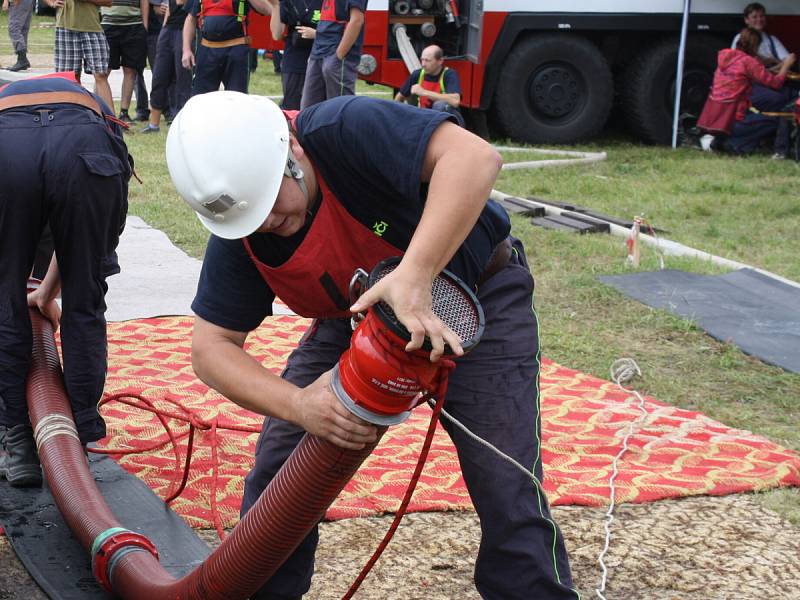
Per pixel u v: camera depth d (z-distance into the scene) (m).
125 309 6.18
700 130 13.56
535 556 2.52
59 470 3.35
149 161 11.09
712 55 13.38
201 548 3.41
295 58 11.06
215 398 4.84
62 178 3.43
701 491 3.95
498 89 12.76
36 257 4.34
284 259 2.43
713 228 8.71
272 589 2.76
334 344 2.84
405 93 11.41
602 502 3.84
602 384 5.18
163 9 13.16
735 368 5.54
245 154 2.25
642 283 6.96
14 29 18.27
